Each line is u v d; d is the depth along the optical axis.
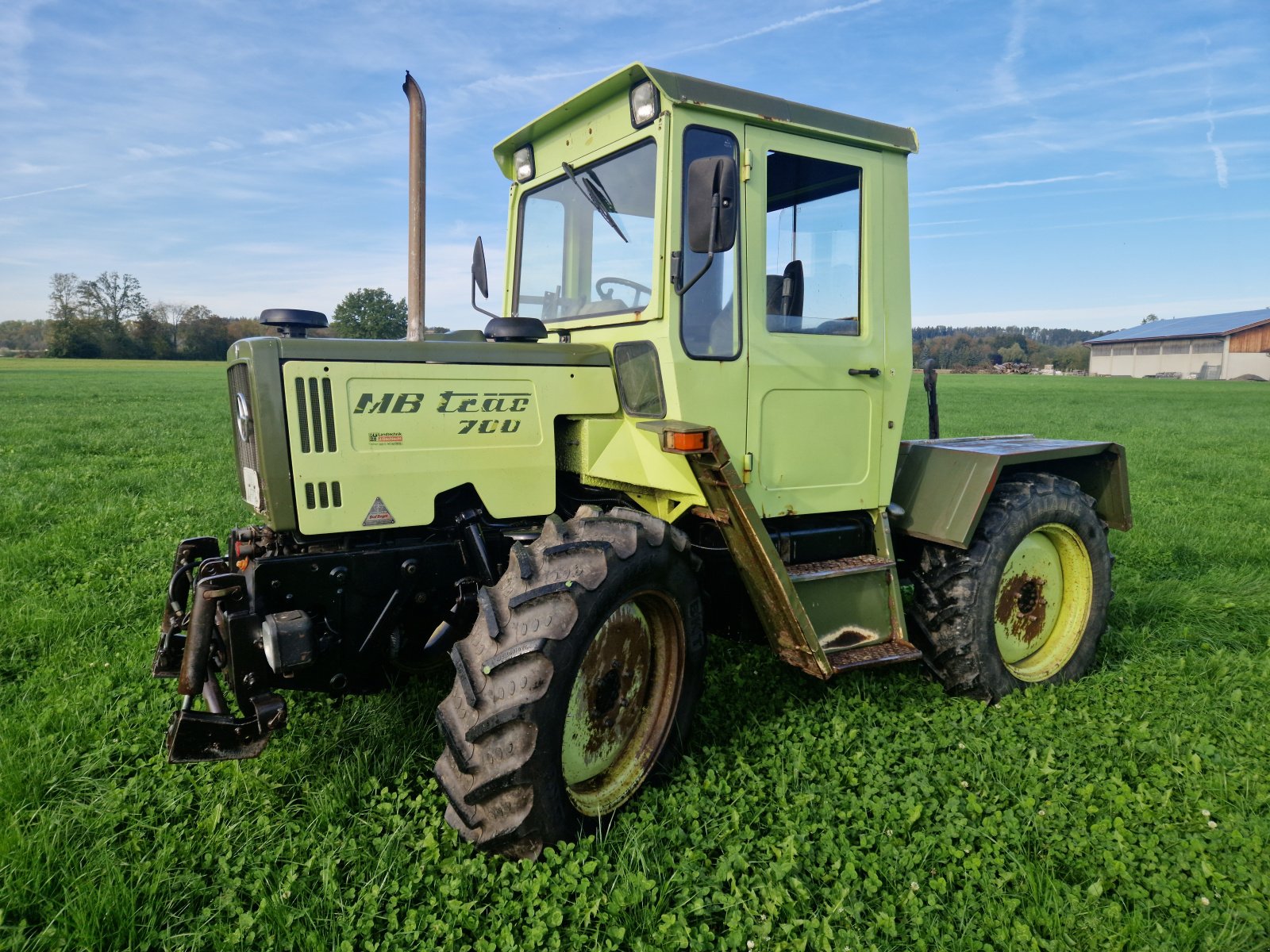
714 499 3.11
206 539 3.51
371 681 3.07
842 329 3.66
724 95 3.13
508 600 2.65
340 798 2.95
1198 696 3.89
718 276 3.22
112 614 4.77
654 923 2.40
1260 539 7.04
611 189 3.38
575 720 2.81
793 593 3.20
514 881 2.54
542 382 3.20
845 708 3.72
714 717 3.64
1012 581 4.13
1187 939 2.34
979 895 2.53
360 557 2.90
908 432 17.66
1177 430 19.55
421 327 3.29
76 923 2.32
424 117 3.26
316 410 2.79
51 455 11.98
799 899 2.48
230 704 3.60
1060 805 2.96
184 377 45.44
